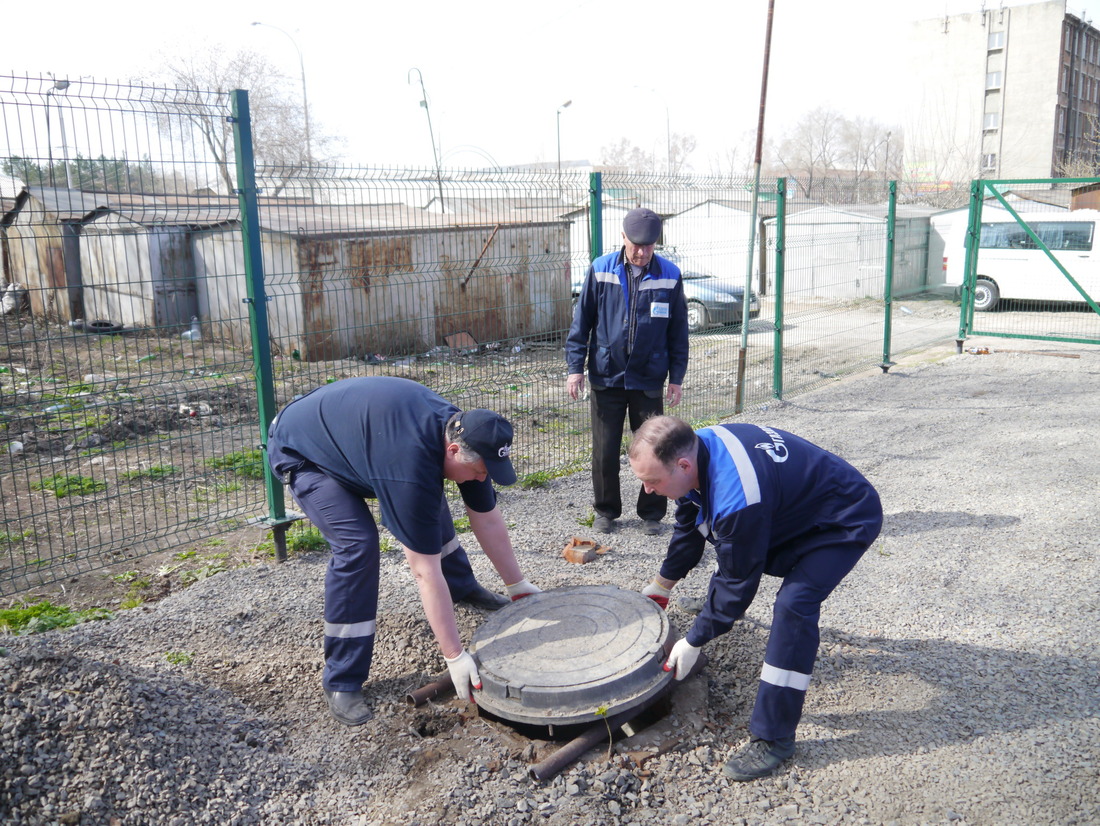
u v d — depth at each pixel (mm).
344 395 3119
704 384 10062
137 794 2625
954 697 3275
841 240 13406
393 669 3580
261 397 4582
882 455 6793
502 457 2893
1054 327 14297
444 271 6266
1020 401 8586
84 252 5805
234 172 4367
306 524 5305
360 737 3100
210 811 2650
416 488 2893
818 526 2811
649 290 4883
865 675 3441
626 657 3135
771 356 11867
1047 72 54000
